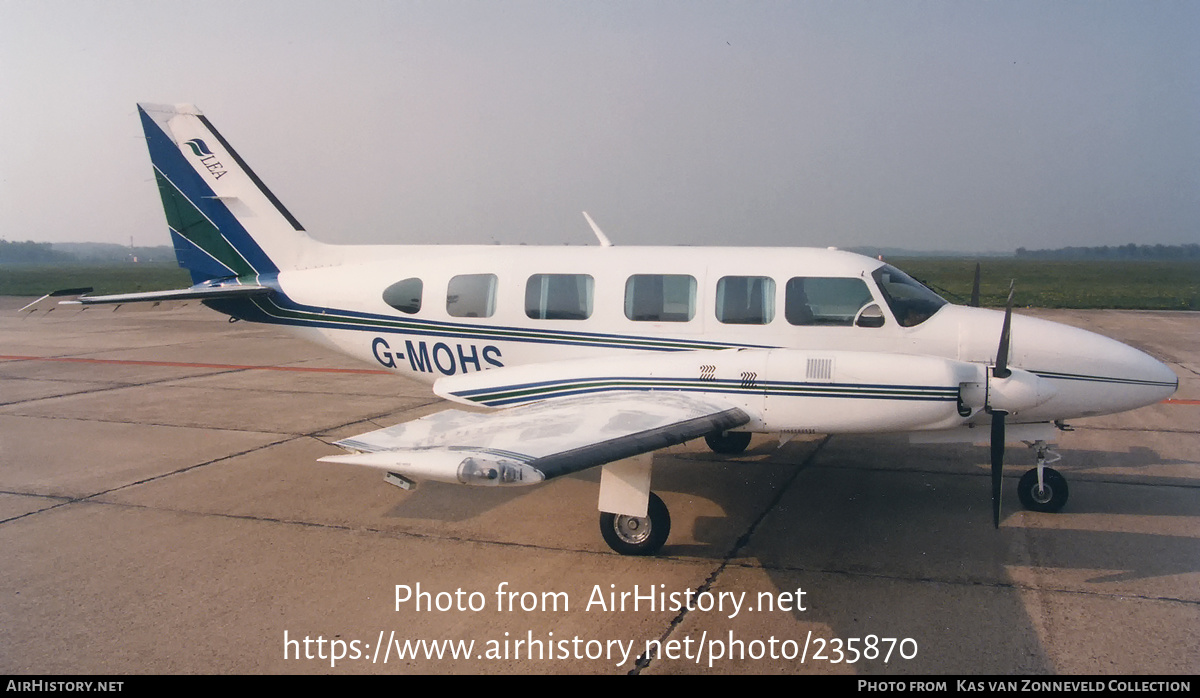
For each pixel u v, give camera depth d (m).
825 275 6.84
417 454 4.21
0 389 12.41
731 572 5.30
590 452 4.52
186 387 12.62
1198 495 6.84
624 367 6.20
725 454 8.47
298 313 8.35
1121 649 4.20
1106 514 6.38
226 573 5.31
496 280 7.56
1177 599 4.78
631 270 7.23
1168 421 9.88
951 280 58.56
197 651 4.27
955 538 5.88
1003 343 5.59
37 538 5.96
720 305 7.00
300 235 8.56
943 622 4.54
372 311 8.02
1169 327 21.05
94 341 19.06
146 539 5.94
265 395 11.91
